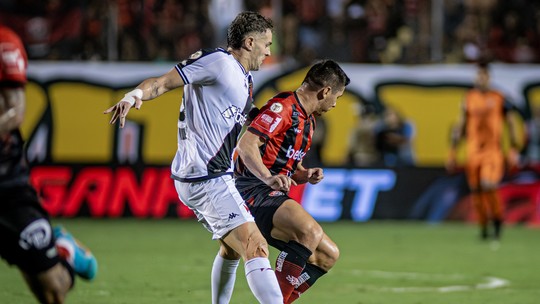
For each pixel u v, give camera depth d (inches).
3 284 1169.4
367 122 2269.9
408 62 2420.0
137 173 2246.6
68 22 2365.9
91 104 2252.7
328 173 2260.1
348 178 2267.5
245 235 751.7
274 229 817.5
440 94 2284.7
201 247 1704.0
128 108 694.5
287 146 823.7
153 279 1247.5
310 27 2434.8
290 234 808.3
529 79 2281.0
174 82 727.1
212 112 750.5
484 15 2475.4
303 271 824.3
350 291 1157.7
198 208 772.6
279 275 798.5
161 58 2367.1
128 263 1439.5
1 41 616.7
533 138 2268.7
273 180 759.7
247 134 789.2
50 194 2231.8
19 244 621.9
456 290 1171.9
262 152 816.3
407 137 2274.9
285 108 808.9
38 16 2375.7
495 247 1764.3
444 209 2276.1
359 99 2276.1
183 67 730.8
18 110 617.3
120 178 2242.9
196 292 1120.8
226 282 833.5
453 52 2444.6
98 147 2245.3
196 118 753.0
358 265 1457.9
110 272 1321.4
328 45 2429.9
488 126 1904.5
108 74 2263.8
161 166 2249.0
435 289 1181.1
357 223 2252.7
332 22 2445.9
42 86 2244.1
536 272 1380.4
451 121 2282.2
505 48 2454.5
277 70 2252.7
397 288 1189.7
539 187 2265.0
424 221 2277.3
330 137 2262.6
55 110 2242.9
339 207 2263.8
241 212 756.0
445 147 2285.9
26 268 628.1
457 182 2276.1
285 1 2443.4
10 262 634.8
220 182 756.6
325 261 825.5
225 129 757.3
